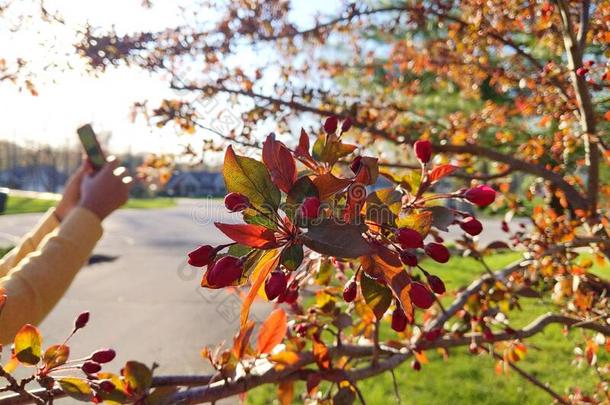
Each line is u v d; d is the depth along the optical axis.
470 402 4.04
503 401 4.02
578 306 2.20
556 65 2.27
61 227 1.29
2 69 2.15
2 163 55.75
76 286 9.97
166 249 14.84
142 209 27.02
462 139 2.74
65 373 1.22
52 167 53.41
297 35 2.86
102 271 11.80
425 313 2.54
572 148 2.44
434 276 0.78
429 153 0.91
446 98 6.42
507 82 2.85
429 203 0.98
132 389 1.10
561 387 4.11
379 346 1.73
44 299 1.16
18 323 1.09
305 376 1.45
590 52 2.34
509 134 3.02
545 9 2.23
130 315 7.55
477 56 3.03
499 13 2.57
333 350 1.60
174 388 1.15
